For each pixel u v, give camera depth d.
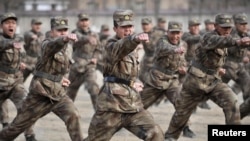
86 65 29.09
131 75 16.39
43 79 18.70
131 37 15.20
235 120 19.28
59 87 18.86
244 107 22.95
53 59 18.50
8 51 21.27
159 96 24.56
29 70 33.00
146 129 16.08
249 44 18.00
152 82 24.05
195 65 20.47
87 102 35.97
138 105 16.45
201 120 28.72
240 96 37.62
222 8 100.25
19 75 21.97
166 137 21.66
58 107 18.88
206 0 112.69
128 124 16.44
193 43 31.88
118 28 16.52
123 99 16.16
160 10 95.81
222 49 19.91
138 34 15.02
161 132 16.19
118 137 24.27
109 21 97.75
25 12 97.44
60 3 119.19
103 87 16.56
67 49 19.00
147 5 121.69
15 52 21.50
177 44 23.72
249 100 22.83
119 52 15.65
